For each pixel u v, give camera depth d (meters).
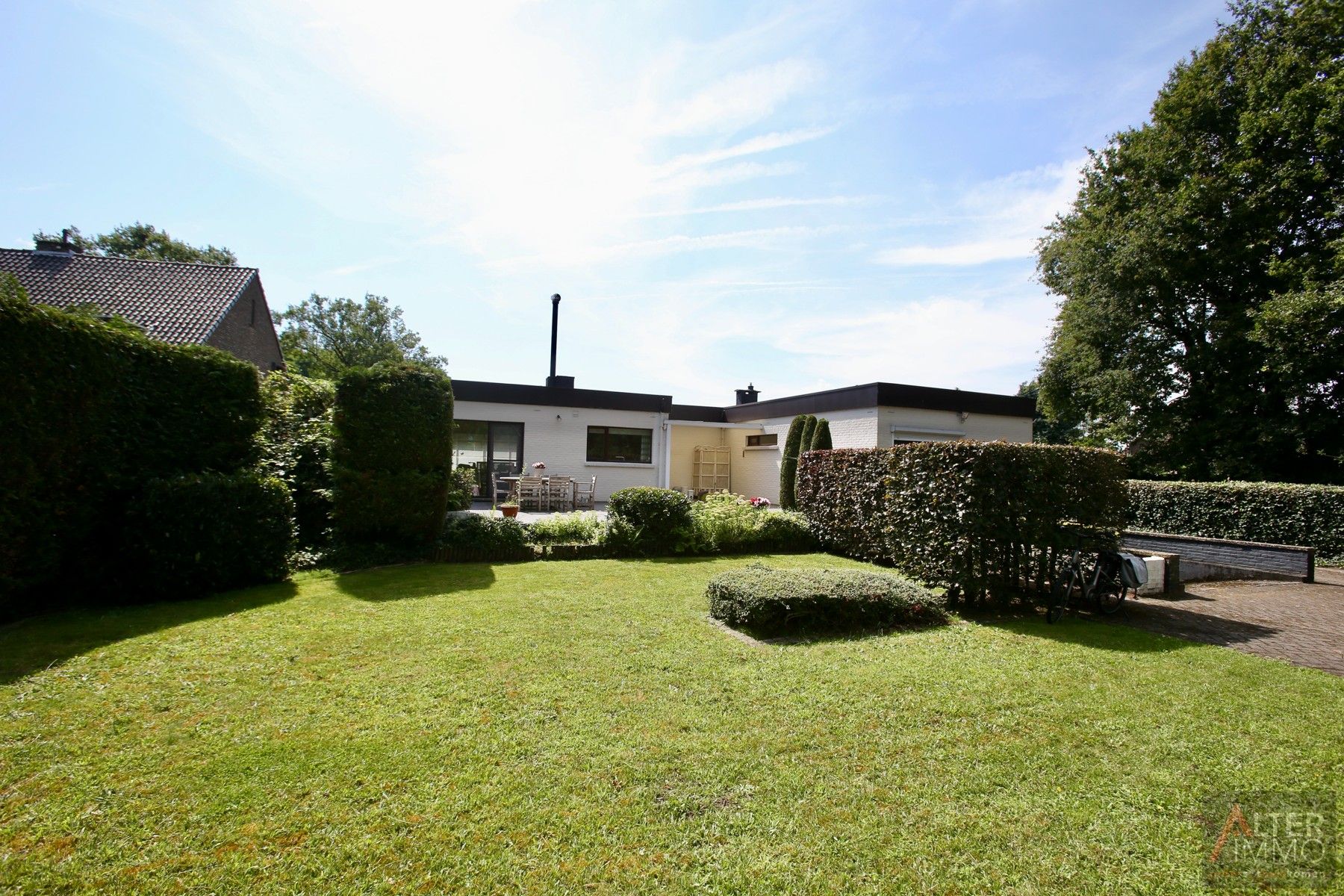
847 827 2.31
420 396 8.31
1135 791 2.62
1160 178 17.16
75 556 5.53
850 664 4.27
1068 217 20.47
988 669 4.23
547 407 17.66
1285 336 13.88
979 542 6.02
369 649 4.28
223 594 6.01
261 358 20.44
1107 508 6.66
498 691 3.55
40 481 4.92
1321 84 14.09
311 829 2.21
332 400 8.61
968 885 2.02
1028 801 2.52
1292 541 10.88
